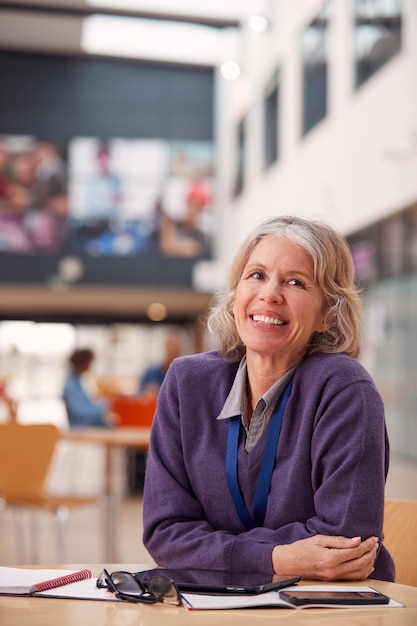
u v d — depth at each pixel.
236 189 15.84
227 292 1.86
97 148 16.23
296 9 12.26
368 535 1.57
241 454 1.70
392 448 9.25
